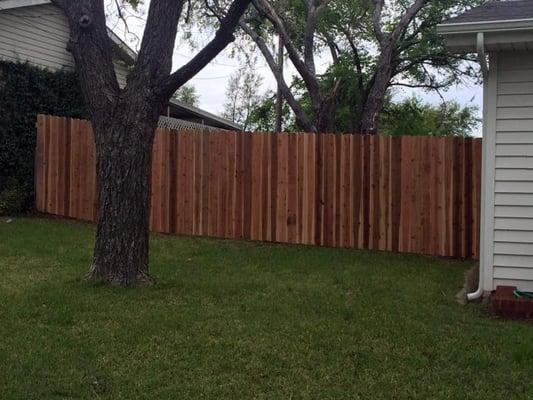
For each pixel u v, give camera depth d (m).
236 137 10.61
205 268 7.95
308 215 10.29
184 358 4.59
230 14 6.59
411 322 5.65
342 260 8.87
